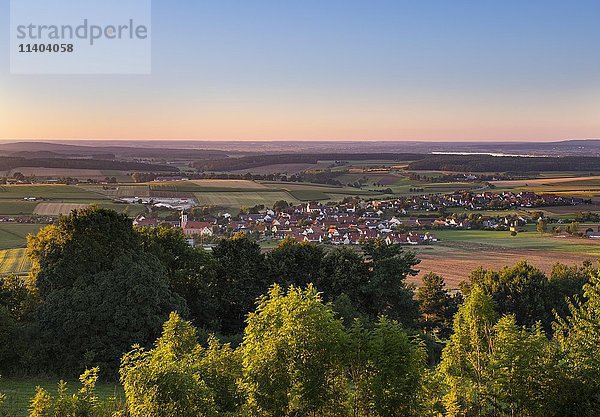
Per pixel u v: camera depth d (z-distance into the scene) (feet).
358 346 55.42
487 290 192.24
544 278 193.57
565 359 59.52
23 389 100.27
